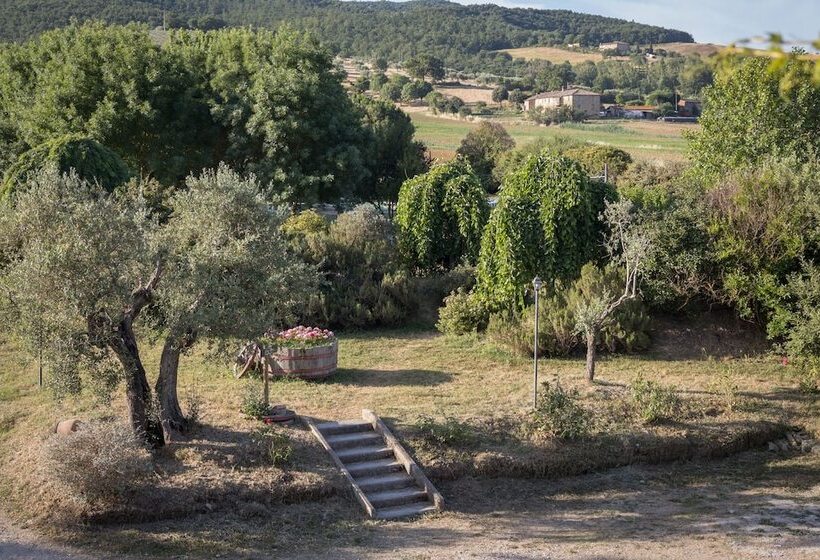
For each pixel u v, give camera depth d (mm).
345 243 24219
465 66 152750
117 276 12211
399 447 14250
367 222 25750
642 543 11695
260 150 35250
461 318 21422
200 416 14875
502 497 13711
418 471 13805
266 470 13211
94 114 32469
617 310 20031
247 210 13734
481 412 15727
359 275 23344
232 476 12914
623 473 14773
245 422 14672
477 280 22500
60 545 11297
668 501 13625
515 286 20922
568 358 19562
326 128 35781
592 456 14859
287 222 26719
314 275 14625
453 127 101562
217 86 35250
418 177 25750
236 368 17672
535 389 15938
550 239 20844
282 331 18438
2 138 35344
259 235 13727
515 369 18750
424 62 141875
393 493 13414
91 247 11867
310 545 11539
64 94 33062
